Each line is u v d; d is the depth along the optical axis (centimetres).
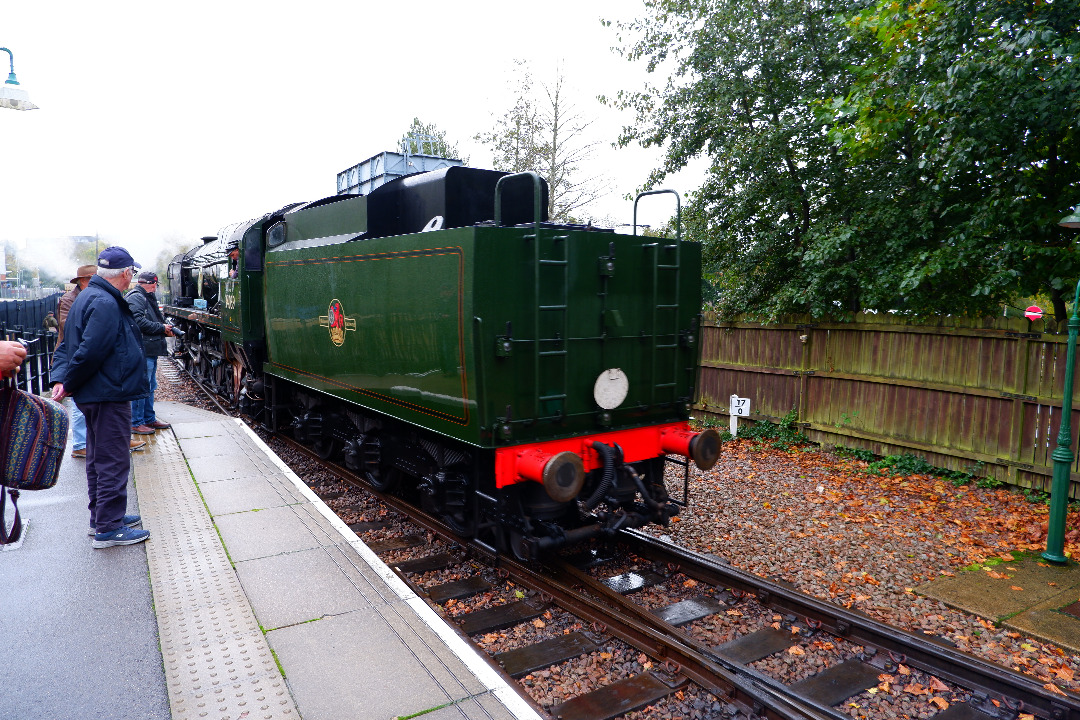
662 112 984
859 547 539
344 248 595
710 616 424
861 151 703
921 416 764
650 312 503
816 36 855
